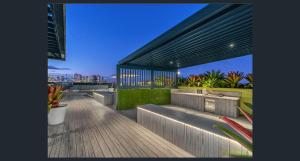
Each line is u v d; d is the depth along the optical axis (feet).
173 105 28.35
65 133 12.10
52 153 8.77
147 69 29.09
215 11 8.43
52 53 26.84
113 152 8.93
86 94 48.11
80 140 10.68
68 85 58.75
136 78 27.27
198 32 11.96
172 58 23.15
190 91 28.71
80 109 23.41
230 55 22.03
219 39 14.15
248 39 14.32
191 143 8.49
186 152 8.80
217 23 10.21
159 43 14.56
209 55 21.85
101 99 29.81
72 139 10.85
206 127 8.02
